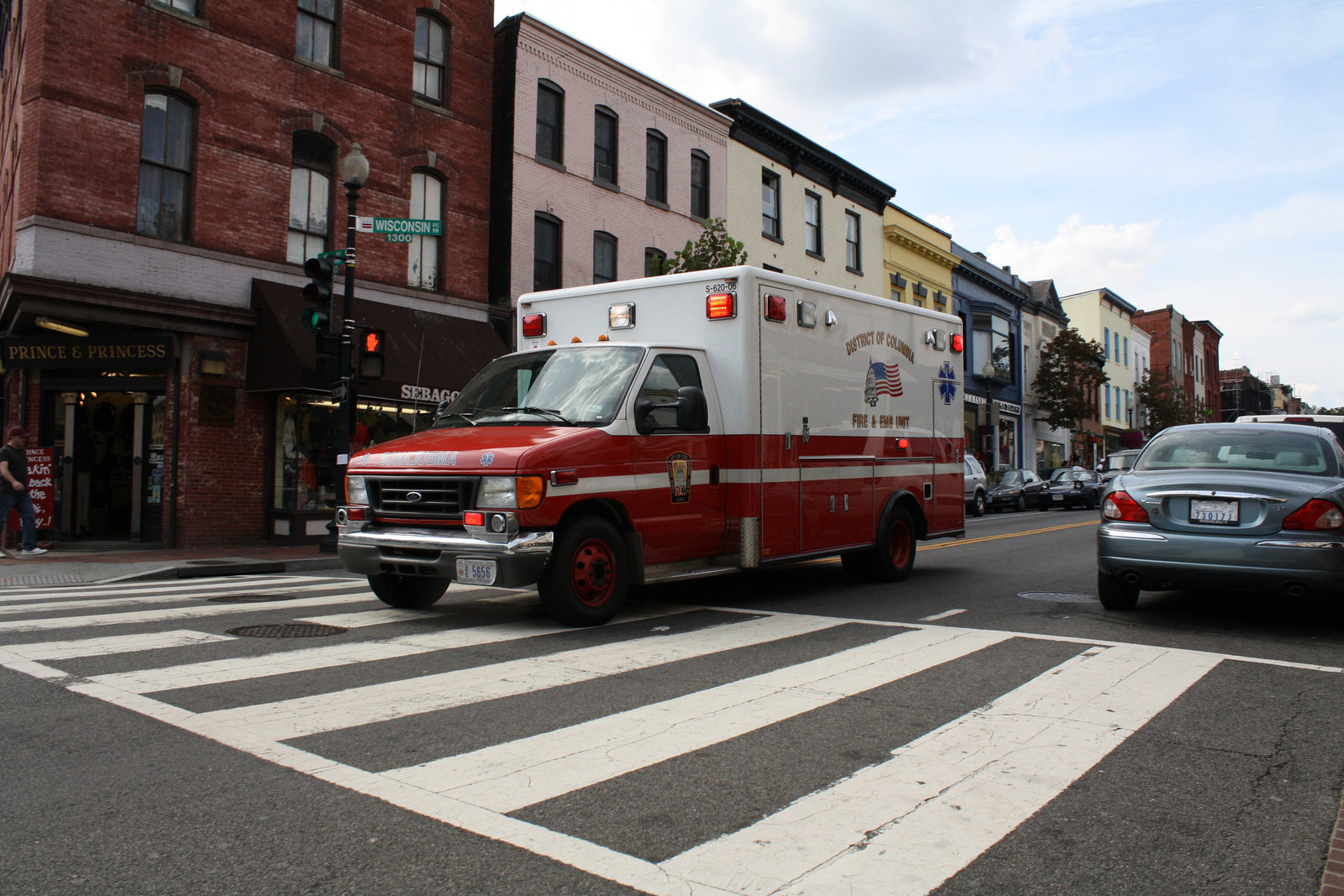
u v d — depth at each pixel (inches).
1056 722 178.4
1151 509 283.3
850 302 372.8
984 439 1568.7
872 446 381.1
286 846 118.7
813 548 345.4
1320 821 132.3
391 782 142.0
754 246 1077.1
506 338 796.6
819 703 191.0
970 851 120.1
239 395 623.8
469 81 777.6
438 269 758.5
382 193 713.6
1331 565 257.4
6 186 667.4
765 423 323.9
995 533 702.5
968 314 1587.1
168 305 583.2
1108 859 119.0
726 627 280.2
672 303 331.6
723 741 164.6
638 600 345.4
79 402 619.5
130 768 147.0
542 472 259.8
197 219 605.0
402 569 277.4
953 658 235.9
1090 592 363.3
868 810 133.3
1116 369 2281.0
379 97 711.1
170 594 362.9
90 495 619.8
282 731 167.2
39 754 152.9
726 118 1029.8
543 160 826.2
